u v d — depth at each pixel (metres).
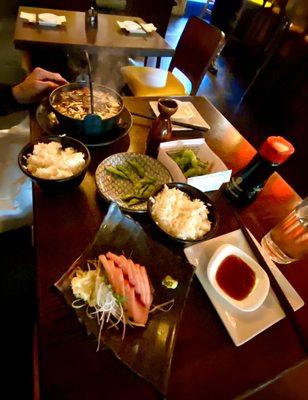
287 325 0.82
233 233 1.02
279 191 1.27
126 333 0.68
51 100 1.21
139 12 4.00
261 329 0.78
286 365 0.74
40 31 2.30
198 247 0.94
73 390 0.62
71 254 0.85
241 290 0.85
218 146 1.43
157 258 0.84
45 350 0.66
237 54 5.38
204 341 0.74
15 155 1.45
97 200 1.03
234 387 0.68
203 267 0.89
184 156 1.19
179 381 0.67
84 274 0.74
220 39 2.13
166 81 2.62
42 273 0.79
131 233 0.87
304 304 0.89
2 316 1.50
